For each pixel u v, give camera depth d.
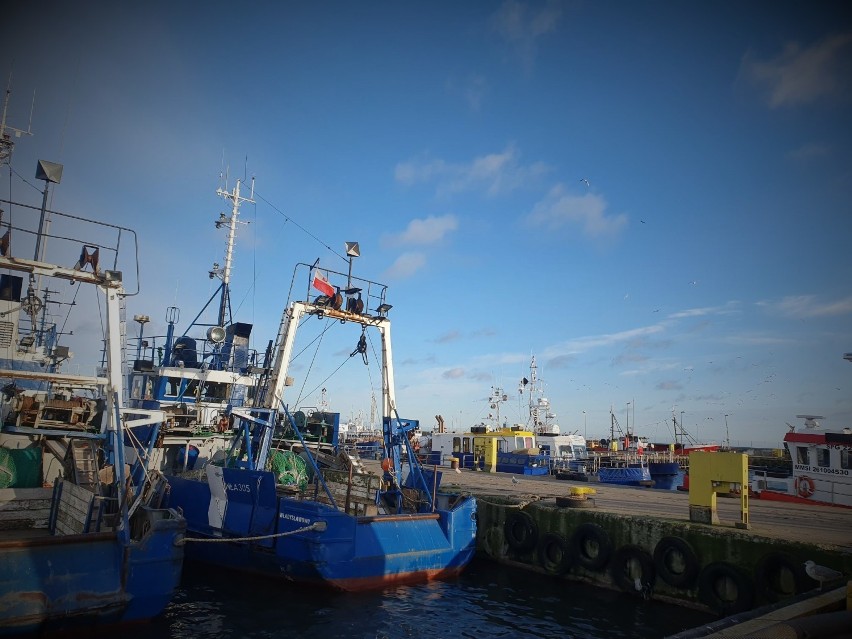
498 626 10.90
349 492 14.09
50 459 12.69
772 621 6.27
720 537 11.96
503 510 16.20
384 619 10.94
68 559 8.71
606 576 13.69
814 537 11.58
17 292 14.46
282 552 12.20
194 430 16.20
